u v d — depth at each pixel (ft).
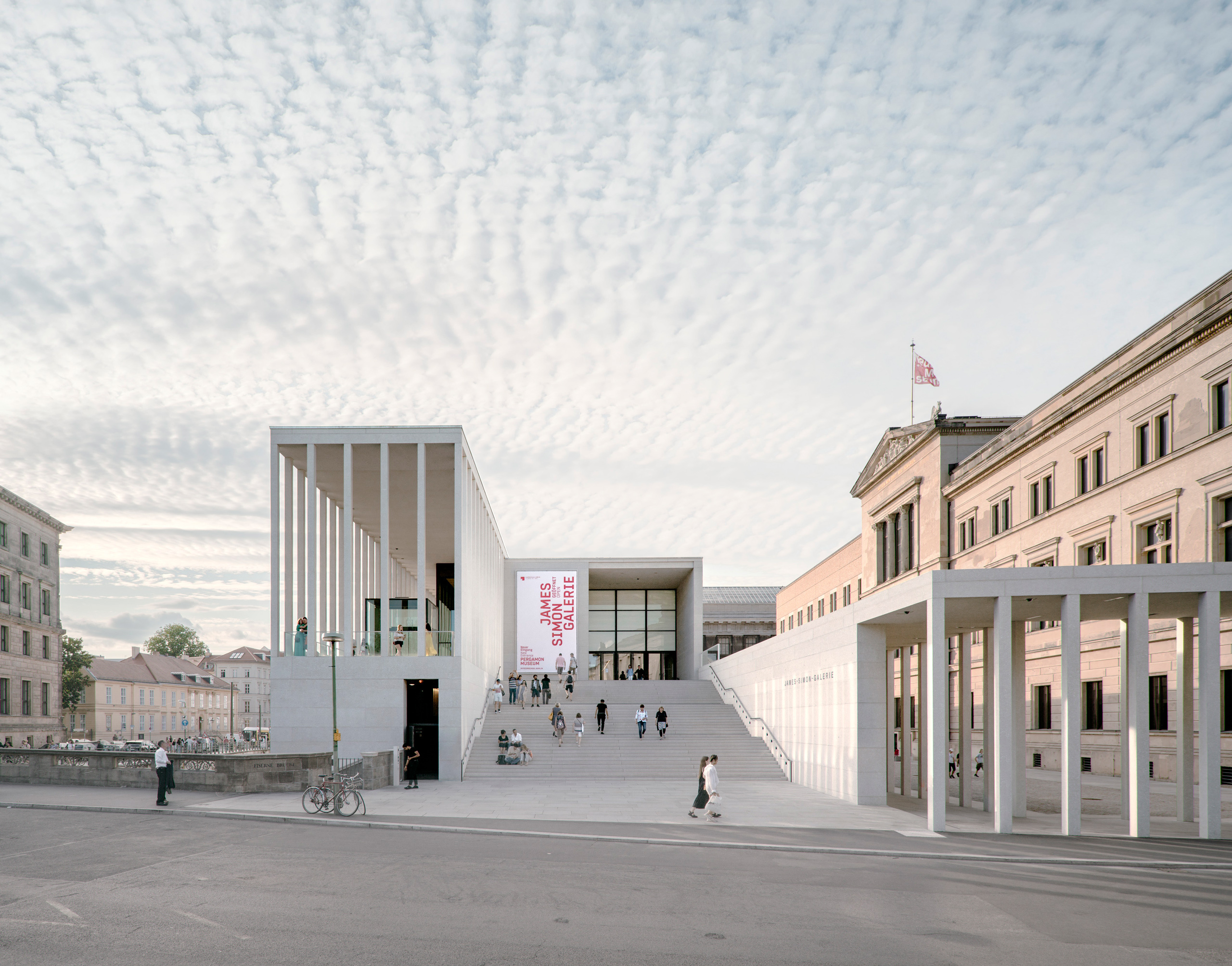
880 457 191.42
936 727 65.72
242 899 41.32
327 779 73.92
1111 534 114.21
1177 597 65.67
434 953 32.83
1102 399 117.19
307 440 120.37
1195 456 97.55
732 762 116.78
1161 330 103.81
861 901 42.22
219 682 435.94
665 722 126.41
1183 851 57.16
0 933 35.32
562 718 124.88
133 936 34.96
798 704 107.55
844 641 89.51
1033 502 136.67
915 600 69.51
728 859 53.78
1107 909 41.29
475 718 130.11
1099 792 96.99
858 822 70.38
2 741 196.85
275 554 117.91
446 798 86.28
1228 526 93.35
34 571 216.74
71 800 79.97
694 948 34.04
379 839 60.39
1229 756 93.35
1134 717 63.16
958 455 165.48
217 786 86.99
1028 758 137.90
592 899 41.88
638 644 225.15
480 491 145.28
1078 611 64.28
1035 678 136.77
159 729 377.50
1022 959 33.30
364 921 37.40
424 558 117.19
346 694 112.98
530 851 55.83
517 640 196.44
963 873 50.01
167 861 51.03
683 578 212.84
